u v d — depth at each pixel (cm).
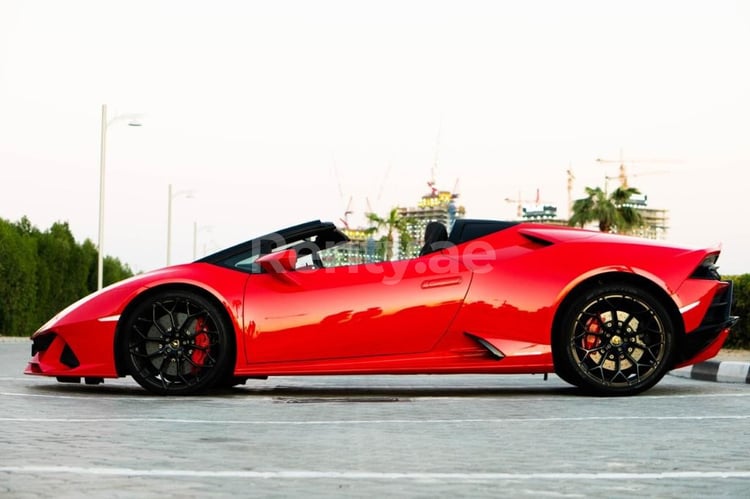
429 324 678
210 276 694
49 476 346
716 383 859
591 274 683
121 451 410
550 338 681
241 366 680
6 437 454
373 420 534
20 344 2409
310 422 522
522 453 412
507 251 698
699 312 683
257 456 399
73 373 698
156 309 695
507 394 718
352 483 337
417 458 397
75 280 4275
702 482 342
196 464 377
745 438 458
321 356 679
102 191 3400
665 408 593
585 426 505
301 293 683
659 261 690
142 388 757
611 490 325
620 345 680
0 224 3534
